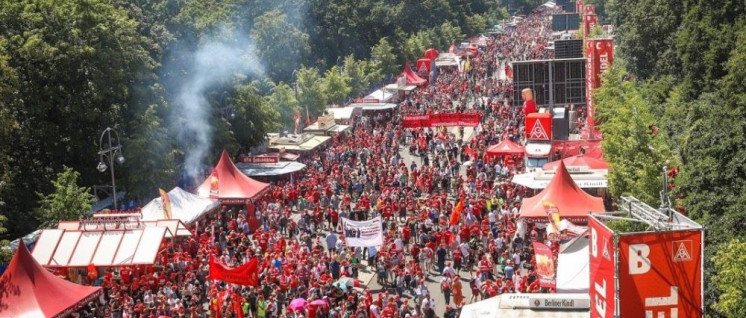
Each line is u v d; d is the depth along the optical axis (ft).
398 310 158.40
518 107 354.74
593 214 108.58
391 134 338.75
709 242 147.84
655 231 98.68
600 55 328.49
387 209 223.30
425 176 261.24
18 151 242.78
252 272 163.73
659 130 237.04
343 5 537.24
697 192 161.99
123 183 254.47
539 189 232.32
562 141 273.33
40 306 154.61
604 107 302.25
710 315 135.33
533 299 121.49
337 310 159.43
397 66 531.50
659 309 98.94
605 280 101.86
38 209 211.00
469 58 588.91
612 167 199.31
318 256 185.98
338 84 415.03
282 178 277.03
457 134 367.04
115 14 268.82
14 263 157.58
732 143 160.25
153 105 259.39
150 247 182.91
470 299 176.04
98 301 171.42
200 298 171.12
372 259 195.93
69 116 250.78
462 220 217.36
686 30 286.46
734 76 217.77
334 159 294.05
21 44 246.27
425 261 191.83
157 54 288.71
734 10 275.59
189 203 220.43
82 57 252.21
